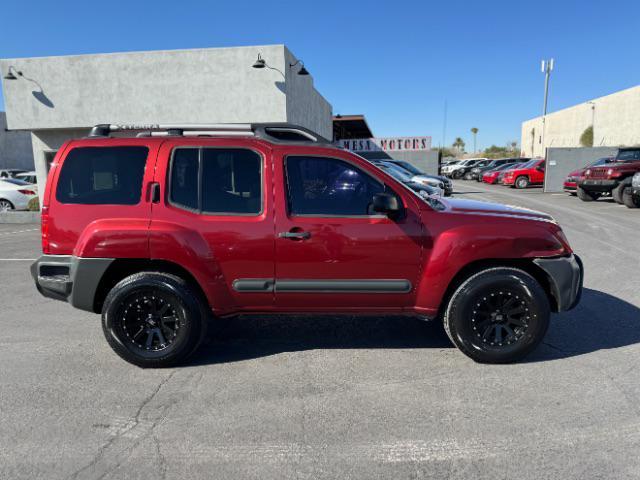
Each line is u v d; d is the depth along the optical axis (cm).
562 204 1605
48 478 254
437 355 412
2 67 1464
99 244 375
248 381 367
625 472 254
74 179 389
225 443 285
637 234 999
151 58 1416
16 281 691
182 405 330
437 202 438
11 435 295
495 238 375
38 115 1482
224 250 379
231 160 387
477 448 277
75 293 383
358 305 394
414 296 389
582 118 5512
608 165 1558
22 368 392
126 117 1455
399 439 287
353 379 368
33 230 1233
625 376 364
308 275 383
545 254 382
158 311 390
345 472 258
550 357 402
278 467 262
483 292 378
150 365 389
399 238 377
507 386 351
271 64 1375
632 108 4566
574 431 293
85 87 1455
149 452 277
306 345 439
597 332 457
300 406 327
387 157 2998
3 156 3831
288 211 379
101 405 331
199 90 1416
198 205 384
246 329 484
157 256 377
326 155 384
